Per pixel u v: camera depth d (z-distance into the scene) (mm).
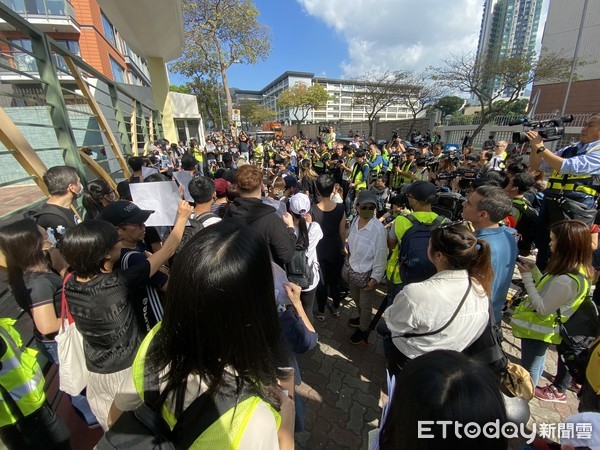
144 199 2141
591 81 21219
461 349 1600
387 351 1949
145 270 1579
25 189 9734
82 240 1393
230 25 20391
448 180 5285
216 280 686
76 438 2102
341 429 2305
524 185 3445
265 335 773
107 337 1467
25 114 8258
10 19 2777
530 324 2238
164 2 8352
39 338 1923
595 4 20625
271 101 115188
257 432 679
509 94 18734
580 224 1960
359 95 31359
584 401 1688
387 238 3096
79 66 4719
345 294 4129
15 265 1629
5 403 1431
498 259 2096
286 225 2555
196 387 721
